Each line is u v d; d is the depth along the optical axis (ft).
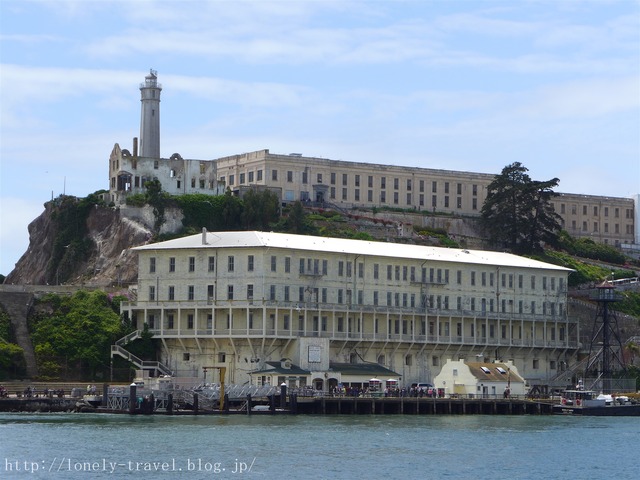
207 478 406.62
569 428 602.44
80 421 562.66
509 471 445.37
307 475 417.90
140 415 601.21
